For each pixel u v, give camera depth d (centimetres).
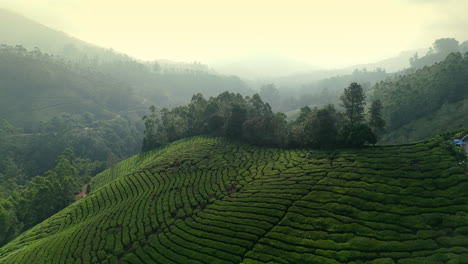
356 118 6394
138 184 6494
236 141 7956
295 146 6812
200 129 9706
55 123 15088
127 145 16388
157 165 7262
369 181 4169
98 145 14325
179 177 6353
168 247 4150
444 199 3381
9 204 7494
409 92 10188
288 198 4409
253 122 7619
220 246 3856
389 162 4488
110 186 6844
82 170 11569
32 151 13138
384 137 10175
